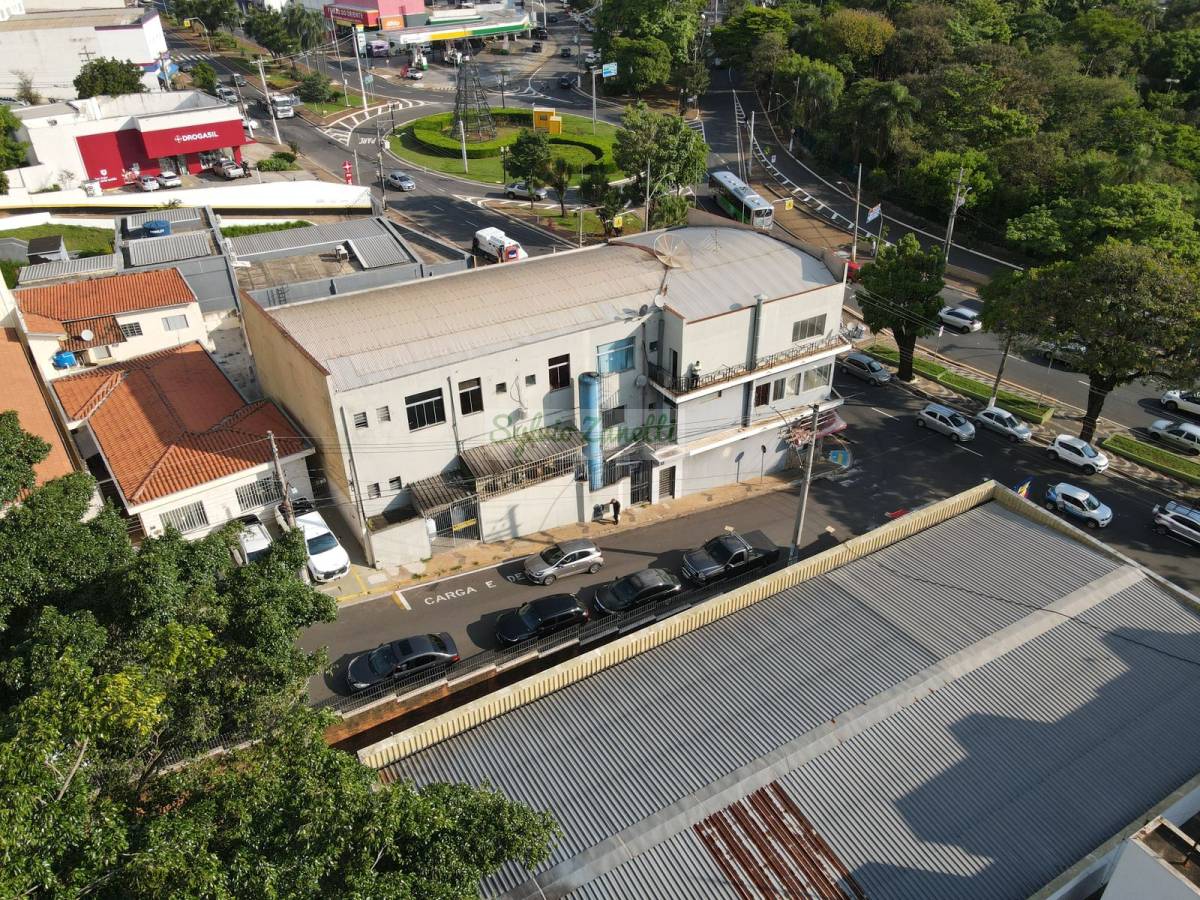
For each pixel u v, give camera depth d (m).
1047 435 51.84
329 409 36.25
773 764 23.20
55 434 39.84
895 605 29.38
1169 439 50.78
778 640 28.00
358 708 31.31
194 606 19.72
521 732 24.75
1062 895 20.58
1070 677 26.44
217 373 47.06
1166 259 45.06
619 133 76.06
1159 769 23.84
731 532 41.06
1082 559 31.42
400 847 15.55
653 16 119.06
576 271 44.06
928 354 62.09
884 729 24.42
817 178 95.81
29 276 52.19
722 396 43.66
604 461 43.03
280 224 74.19
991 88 87.38
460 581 39.12
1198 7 119.25
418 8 145.25
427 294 41.75
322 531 39.41
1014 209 78.25
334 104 116.38
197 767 17.66
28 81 102.50
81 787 13.89
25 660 17.69
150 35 111.31
